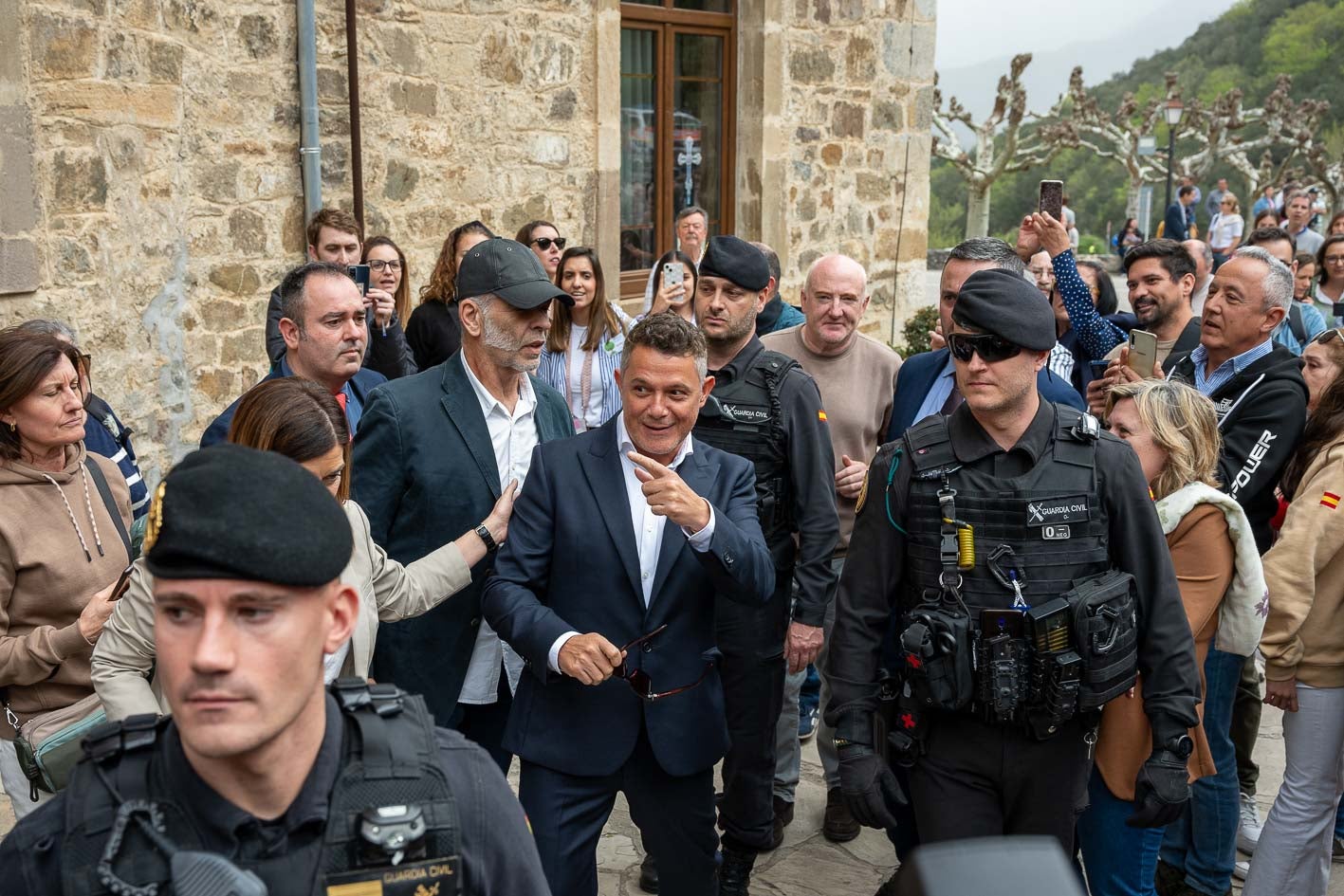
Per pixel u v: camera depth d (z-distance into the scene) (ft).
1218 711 11.32
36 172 15.20
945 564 8.66
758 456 11.83
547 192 24.58
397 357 16.06
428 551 10.12
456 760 4.80
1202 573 9.81
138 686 7.44
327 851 4.43
